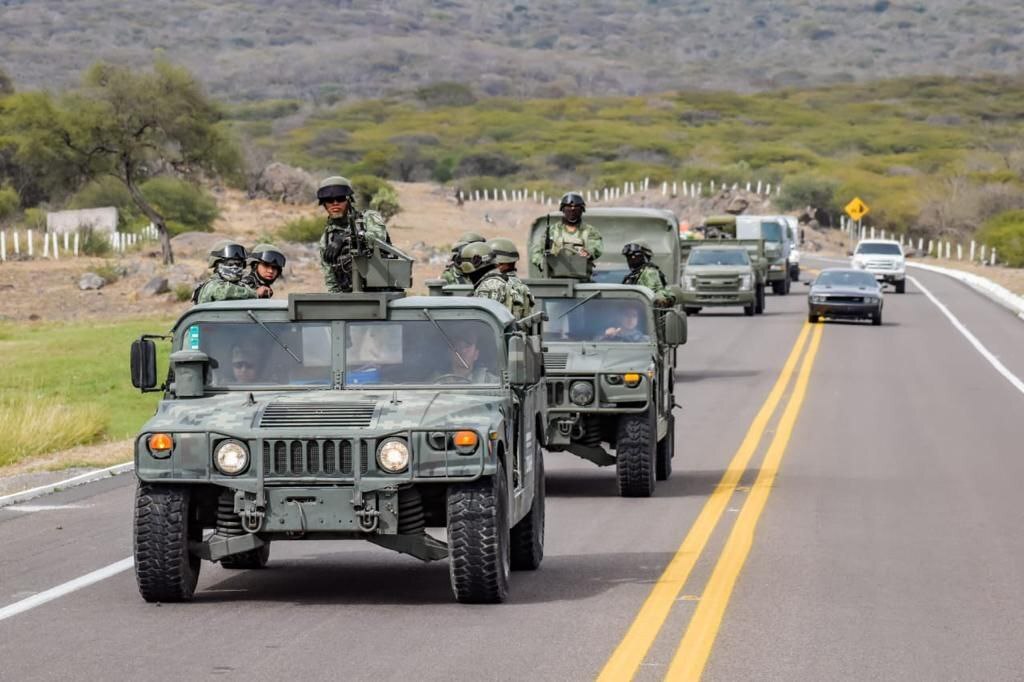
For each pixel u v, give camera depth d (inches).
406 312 1451.8
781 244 7632.9
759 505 2031.3
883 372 4057.6
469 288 2393.0
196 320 1462.8
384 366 1445.6
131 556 1658.5
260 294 2001.7
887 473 2348.7
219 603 1401.3
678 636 1259.8
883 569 1573.6
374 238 1557.6
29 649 1222.3
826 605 1389.0
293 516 1330.0
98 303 5861.2
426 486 1369.3
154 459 1343.5
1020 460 2495.1
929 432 2876.5
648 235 3700.8
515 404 1472.7
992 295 7672.2
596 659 1179.9
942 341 5054.1
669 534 1801.2
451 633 1269.7
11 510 2031.3
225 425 1343.5
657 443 2246.6
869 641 1247.5
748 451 2618.1
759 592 1449.3
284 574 1562.5
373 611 1362.0
